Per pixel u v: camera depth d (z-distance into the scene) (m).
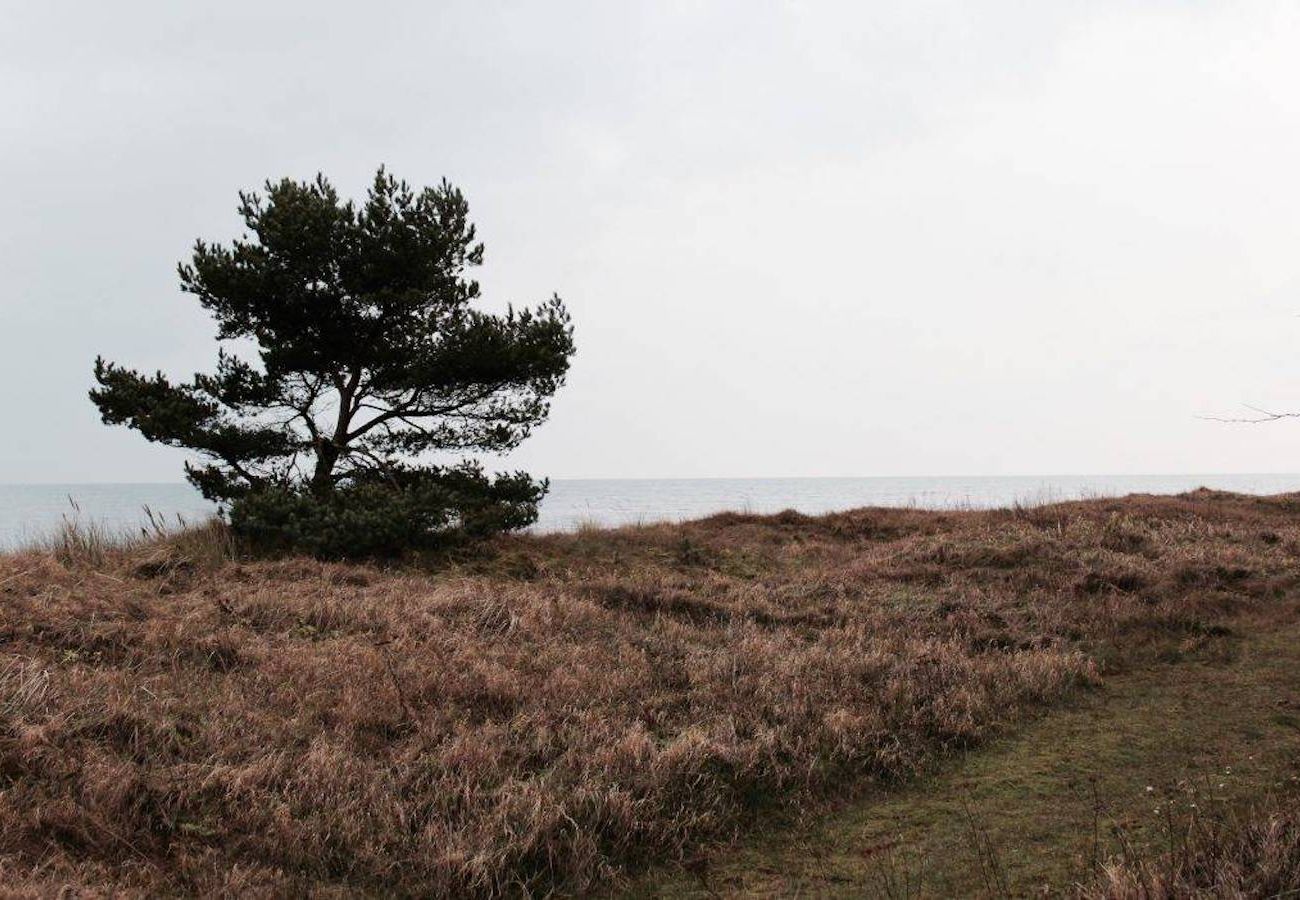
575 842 5.09
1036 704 7.70
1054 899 4.34
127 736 5.84
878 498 118.56
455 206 16.17
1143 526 15.68
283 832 5.04
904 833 5.38
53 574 9.42
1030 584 12.34
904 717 7.16
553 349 16.11
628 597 11.52
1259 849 4.19
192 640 7.94
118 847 4.78
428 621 9.40
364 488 13.88
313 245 14.41
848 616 10.95
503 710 7.14
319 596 10.25
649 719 7.03
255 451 14.37
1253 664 8.29
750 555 16.34
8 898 3.94
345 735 6.33
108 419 13.95
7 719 5.72
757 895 4.73
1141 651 9.06
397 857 4.96
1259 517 17.67
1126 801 5.50
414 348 15.30
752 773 6.10
